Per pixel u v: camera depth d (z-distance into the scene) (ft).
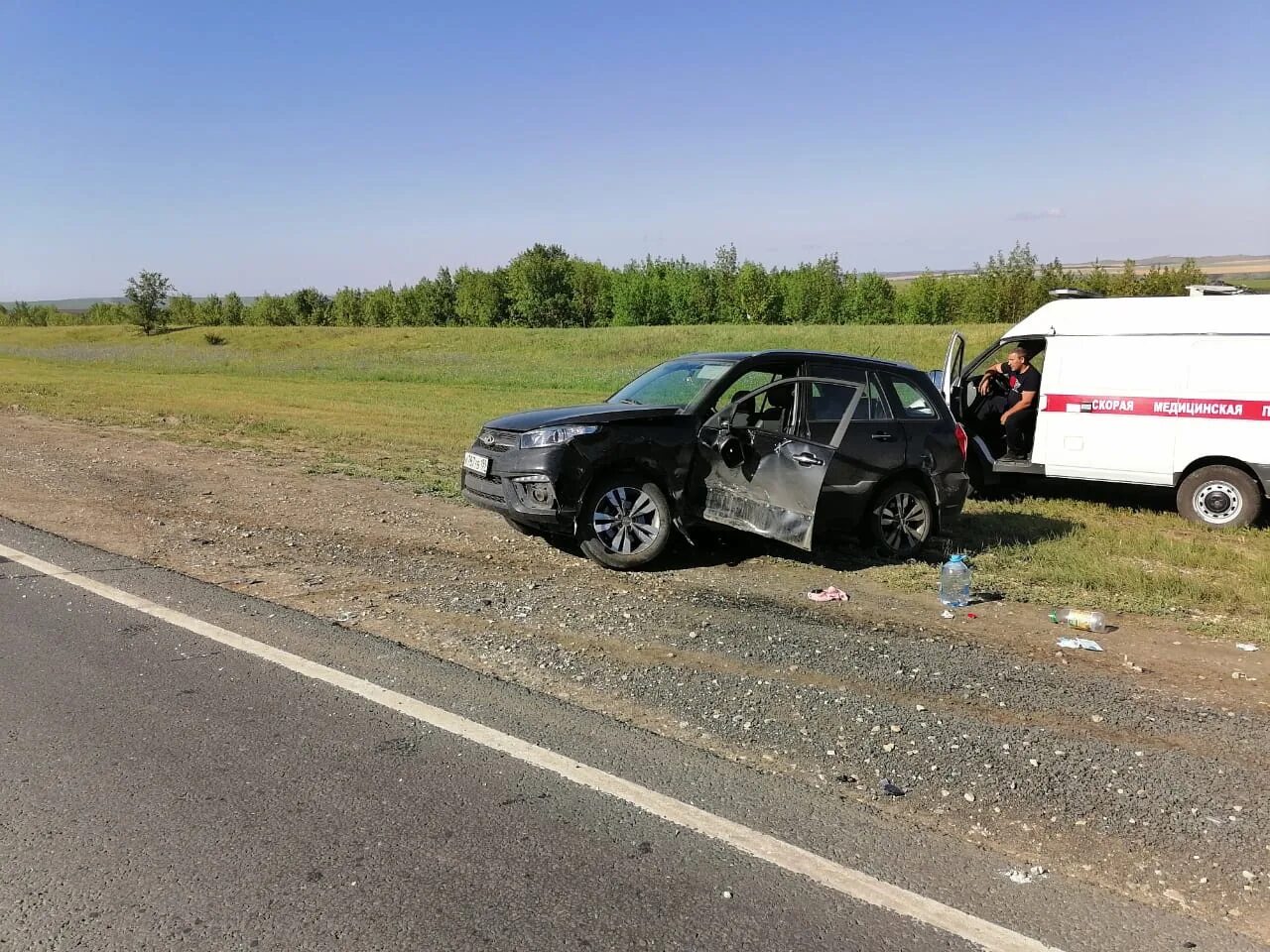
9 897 9.29
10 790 11.42
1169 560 26.40
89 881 9.60
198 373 119.96
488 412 69.67
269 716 13.75
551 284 289.33
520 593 20.74
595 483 22.94
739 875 10.03
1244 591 22.62
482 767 12.36
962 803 11.79
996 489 39.34
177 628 17.60
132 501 30.60
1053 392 35.04
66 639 16.88
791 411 24.64
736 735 13.62
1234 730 14.30
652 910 9.36
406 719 13.76
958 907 9.58
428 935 8.87
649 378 26.91
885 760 12.95
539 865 10.11
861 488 24.31
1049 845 10.87
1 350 189.78
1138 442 33.50
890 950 8.85
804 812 11.43
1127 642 18.74
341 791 11.59
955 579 21.21
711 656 16.92
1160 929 9.31
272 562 22.94
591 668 16.11
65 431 50.44
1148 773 12.73
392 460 42.22
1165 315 33.12
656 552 23.34
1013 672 16.53
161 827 10.66
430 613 19.06
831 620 19.43
